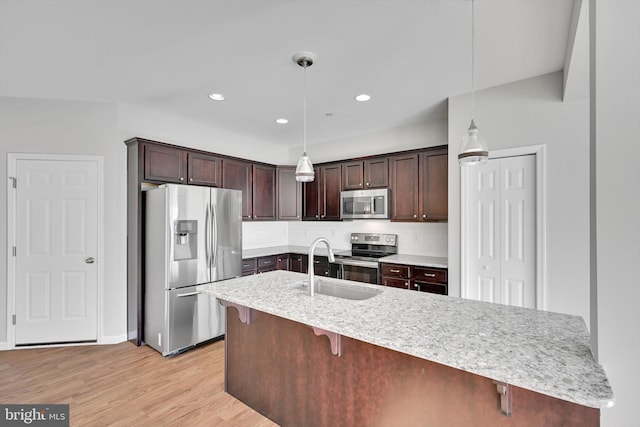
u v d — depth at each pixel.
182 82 2.79
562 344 1.24
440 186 3.54
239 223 3.75
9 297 3.10
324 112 3.57
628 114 1.11
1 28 1.98
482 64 2.42
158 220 3.15
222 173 4.09
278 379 2.01
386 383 1.53
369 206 4.05
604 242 1.12
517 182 2.70
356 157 4.33
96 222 3.28
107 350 3.14
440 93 3.00
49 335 3.20
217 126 4.11
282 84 2.82
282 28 1.99
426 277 3.34
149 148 3.32
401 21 1.91
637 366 1.08
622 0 1.13
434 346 1.22
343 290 2.28
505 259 2.74
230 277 3.62
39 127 3.16
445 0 1.71
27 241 3.14
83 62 2.43
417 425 1.43
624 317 1.09
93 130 3.27
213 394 2.36
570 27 1.92
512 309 1.68
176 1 1.73
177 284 3.11
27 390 2.40
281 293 2.00
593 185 1.17
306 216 4.83
